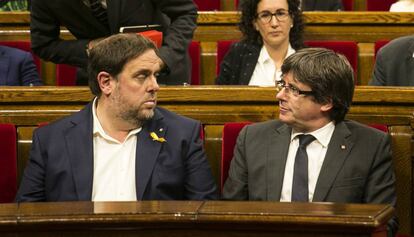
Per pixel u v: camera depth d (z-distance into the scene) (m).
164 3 2.98
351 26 4.05
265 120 2.63
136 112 2.26
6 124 2.61
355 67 3.88
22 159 2.65
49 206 1.79
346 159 2.29
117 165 2.30
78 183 2.28
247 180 2.38
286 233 1.66
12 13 4.13
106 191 2.29
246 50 3.53
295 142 2.35
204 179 2.33
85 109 2.37
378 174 2.28
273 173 2.32
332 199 2.25
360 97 2.57
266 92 2.62
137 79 2.23
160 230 1.69
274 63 3.49
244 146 2.40
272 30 3.44
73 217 1.67
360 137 2.32
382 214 1.67
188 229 1.69
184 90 2.63
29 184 2.32
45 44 3.07
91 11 3.01
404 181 2.55
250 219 1.65
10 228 1.68
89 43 3.00
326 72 2.23
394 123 2.57
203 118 2.64
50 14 3.03
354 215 1.63
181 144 2.33
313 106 2.26
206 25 4.12
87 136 2.31
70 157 2.30
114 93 2.25
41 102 2.66
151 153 2.30
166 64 2.85
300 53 2.27
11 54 3.78
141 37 2.27
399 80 3.09
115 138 2.32
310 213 1.65
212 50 4.09
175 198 2.31
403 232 2.55
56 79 4.09
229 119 2.63
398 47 3.11
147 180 2.28
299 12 3.50
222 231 1.68
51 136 2.34
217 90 2.62
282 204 1.77
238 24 3.57
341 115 2.31
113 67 2.23
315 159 2.31
